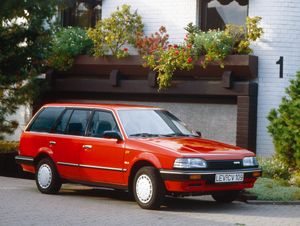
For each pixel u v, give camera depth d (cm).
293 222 1105
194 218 1113
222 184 1201
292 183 1561
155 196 1188
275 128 1709
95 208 1208
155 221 1071
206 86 1922
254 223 1079
